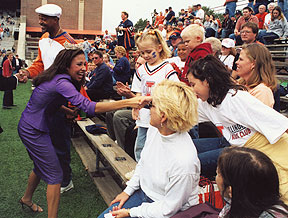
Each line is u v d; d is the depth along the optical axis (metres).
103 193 3.38
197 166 1.65
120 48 6.51
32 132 2.50
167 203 1.64
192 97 1.61
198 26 3.02
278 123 1.77
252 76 2.22
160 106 1.59
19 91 11.58
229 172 1.17
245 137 1.94
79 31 38.53
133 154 3.60
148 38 2.56
